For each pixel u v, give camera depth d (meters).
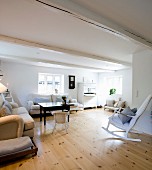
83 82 7.25
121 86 6.99
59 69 6.76
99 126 4.07
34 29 2.26
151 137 3.25
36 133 3.39
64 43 2.93
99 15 1.80
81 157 2.28
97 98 7.98
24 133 2.76
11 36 2.55
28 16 1.85
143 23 1.99
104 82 7.81
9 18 1.91
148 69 3.39
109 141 2.98
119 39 2.66
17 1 1.53
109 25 1.94
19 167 1.98
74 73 7.23
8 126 2.43
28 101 5.70
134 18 1.85
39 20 1.96
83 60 4.75
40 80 6.44
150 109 3.29
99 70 6.81
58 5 1.45
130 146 2.75
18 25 2.12
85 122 4.51
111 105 6.68
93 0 1.49
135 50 3.43
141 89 3.56
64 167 1.99
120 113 3.27
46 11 1.72
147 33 2.34
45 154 2.36
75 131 3.59
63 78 6.89
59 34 2.46
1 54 3.93
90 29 2.24
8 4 1.59
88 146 2.71
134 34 2.36
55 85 6.84
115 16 1.81
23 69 5.82
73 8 1.55
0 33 2.42
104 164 2.09
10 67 5.54
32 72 6.04
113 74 7.23
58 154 2.37
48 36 2.55
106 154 2.40
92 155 2.36
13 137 2.48
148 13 1.71
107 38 2.62
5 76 5.44
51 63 4.93
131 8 1.62
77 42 2.86
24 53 3.87
